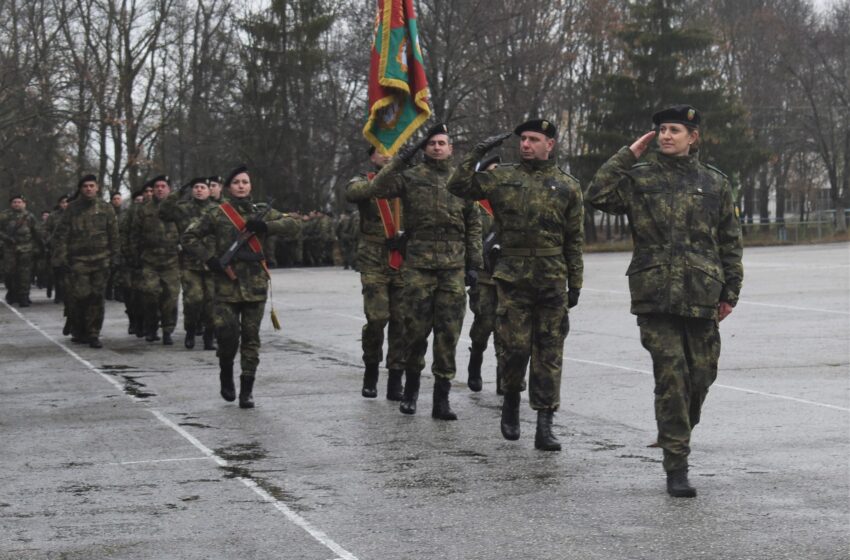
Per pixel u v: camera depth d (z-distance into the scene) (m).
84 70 40.25
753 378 12.17
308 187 59.06
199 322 18.36
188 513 7.05
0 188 44.78
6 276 28.42
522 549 6.16
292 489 7.62
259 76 59.72
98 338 17.28
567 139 70.62
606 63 68.12
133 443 9.33
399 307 11.02
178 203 16.89
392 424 9.98
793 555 5.97
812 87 71.94
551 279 8.80
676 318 7.38
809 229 67.06
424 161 10.43
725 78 75.31
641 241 7.47
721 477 7.71
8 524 6.88
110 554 6.24
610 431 9.46
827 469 7.89
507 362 8.96
